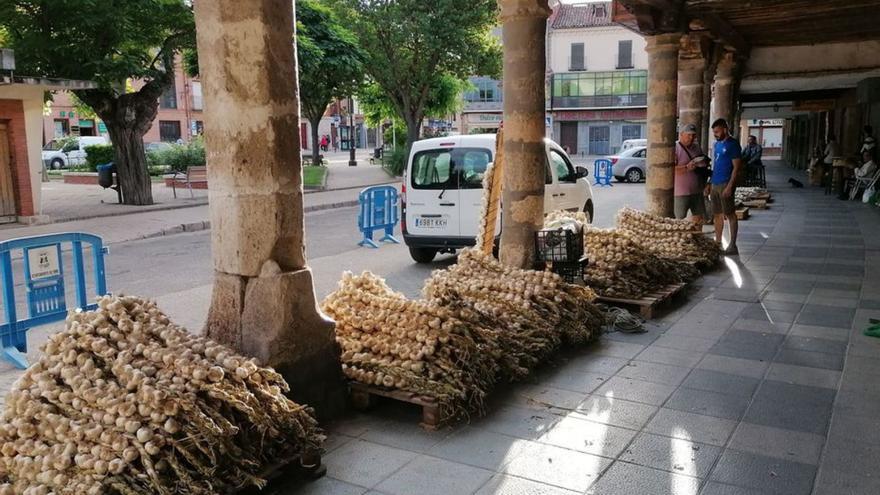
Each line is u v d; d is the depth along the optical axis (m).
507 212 6.69
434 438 4.05
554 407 4.48
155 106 18.89
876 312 6.62
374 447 3.94
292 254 4.07
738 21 12.13
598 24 50.16
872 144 17.47
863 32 13.77
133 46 16.80
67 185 26.84
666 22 9.18
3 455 3.24
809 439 3.95
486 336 4.68
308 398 4.14
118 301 3.67
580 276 6.49
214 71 3.86
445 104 32.12
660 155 9.65
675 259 8.09
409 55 28.03
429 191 9.79
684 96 12.70
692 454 3.80
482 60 28.36
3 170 15.16
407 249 11.87
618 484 3.49
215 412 3.22
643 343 5.82
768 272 8.62
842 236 11.57
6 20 14.89
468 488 3.48
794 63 15.85
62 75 15.58
